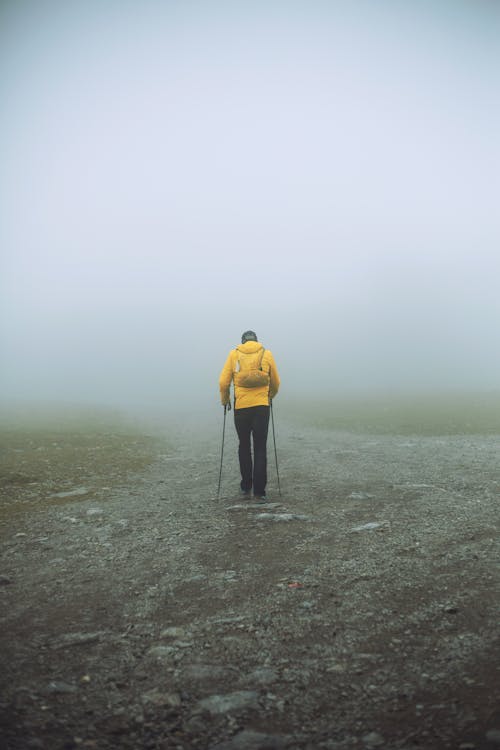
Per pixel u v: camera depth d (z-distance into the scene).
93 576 4.34
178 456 11.91
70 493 7.74
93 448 13.09
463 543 4.79
